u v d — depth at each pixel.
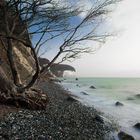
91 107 26.50
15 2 17.08
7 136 10.73
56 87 50.19
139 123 17.58
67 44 17.14
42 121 14.12
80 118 17.48
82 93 44.25
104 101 33.97
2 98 15.20
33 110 16.28
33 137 11.22
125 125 18.23
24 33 17.78
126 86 72.81
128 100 36.28
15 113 14.32
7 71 22.30
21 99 15.91
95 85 76.75
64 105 23.28
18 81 17.30
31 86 16.81
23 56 36.50
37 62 16.48
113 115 22.58
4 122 12.43
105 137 14.12
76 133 13.49
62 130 13.33
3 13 17.22
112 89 59.78
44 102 17.39
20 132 11.51
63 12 17.72
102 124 17.00
